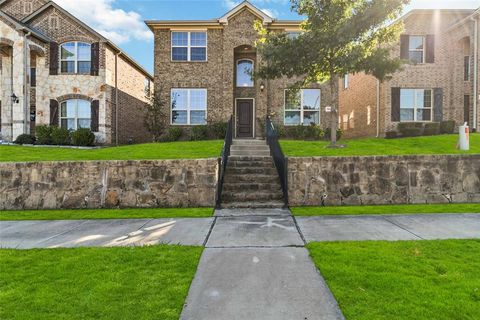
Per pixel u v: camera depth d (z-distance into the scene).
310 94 19.78
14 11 23.03
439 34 19.91
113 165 9.07
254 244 5.30
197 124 20.06
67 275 4.00
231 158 11.11
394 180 9.10
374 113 21.41
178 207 8.92
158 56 20.08
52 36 19.22
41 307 3.22
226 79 19.70
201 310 3.18
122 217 7.57
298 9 12.76
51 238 5.76
